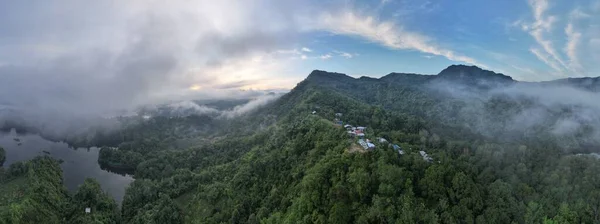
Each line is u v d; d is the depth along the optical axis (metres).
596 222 125.38
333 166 138.38
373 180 129.12
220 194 180.62
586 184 143.25
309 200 129.50
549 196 141.12
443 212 123.25
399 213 118.12
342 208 121.31
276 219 137.50
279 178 166.75
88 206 196.88
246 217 155.12
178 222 174.88
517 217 130.25
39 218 169.62
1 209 163.50
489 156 169.88
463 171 149.38
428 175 135.00
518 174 156.88
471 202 128.75
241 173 184.88
